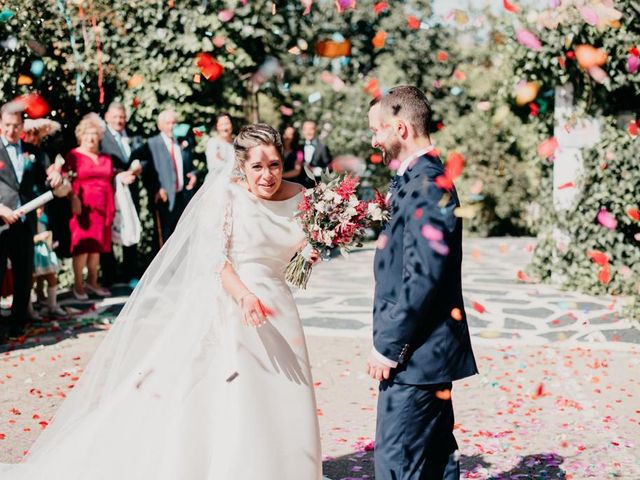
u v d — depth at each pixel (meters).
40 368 5.98
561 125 9.72
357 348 6.71
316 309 8.45
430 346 2.85
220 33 10.45
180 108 10.52
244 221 3.28
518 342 6.86
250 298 3.13
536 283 10.25
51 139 9.83
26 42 9.02
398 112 2.89
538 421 4.76
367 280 10.75
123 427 3.35
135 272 10.19
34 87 9.30
